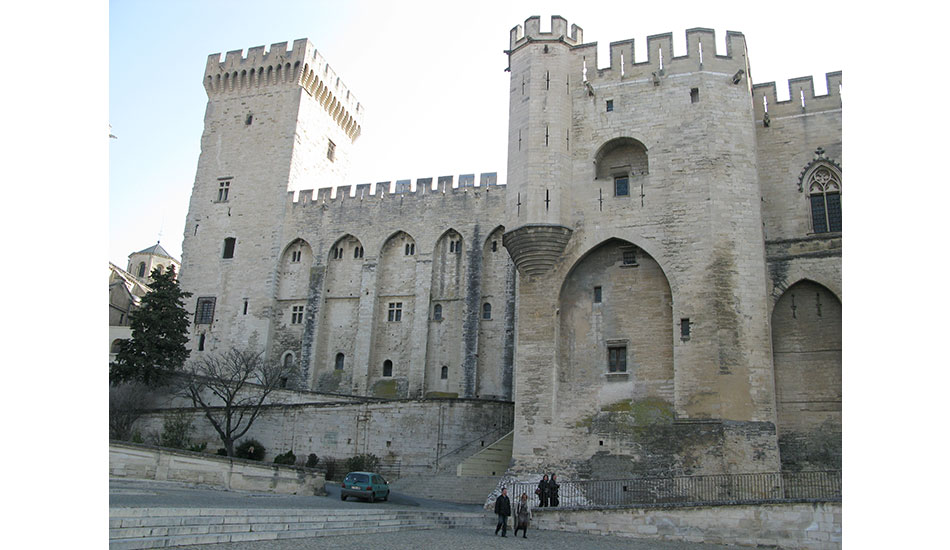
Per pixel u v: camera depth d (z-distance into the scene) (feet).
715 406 98.63
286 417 149.89
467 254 182.91
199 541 51.98
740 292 103.50
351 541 63.26
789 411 111.04
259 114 214.69
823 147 123.44
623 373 108.06
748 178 109.40
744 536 74.69
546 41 124.88
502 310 177.37
